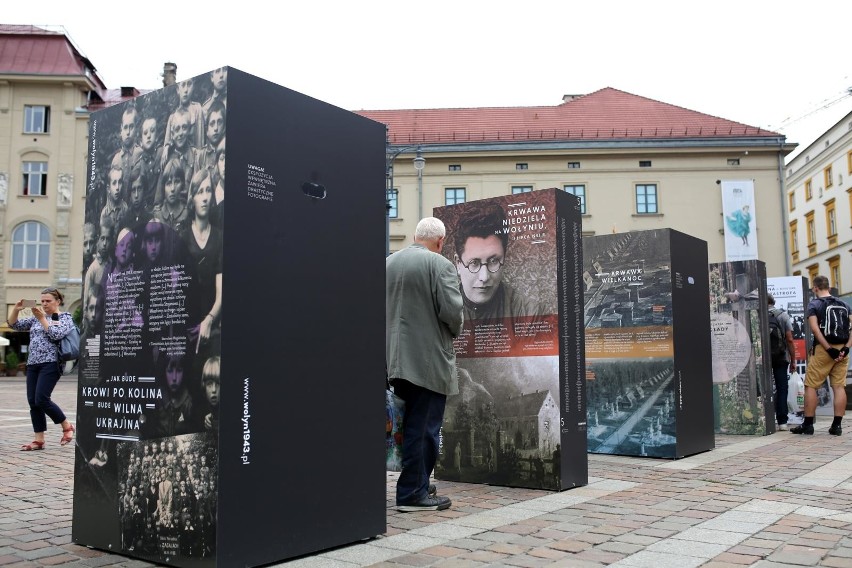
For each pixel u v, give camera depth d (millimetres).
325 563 3873
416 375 5258
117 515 4082
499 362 6531
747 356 10578
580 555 3982
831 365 10125
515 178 41000
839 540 4242
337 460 4277
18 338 42094
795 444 9078
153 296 4023
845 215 50344
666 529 4570
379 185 4773
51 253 42031
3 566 3826
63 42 43375
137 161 4230
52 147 42438
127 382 4102
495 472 6461
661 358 8125
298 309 4121
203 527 3650
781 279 13789
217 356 3678
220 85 3822
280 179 4062
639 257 8352
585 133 42000
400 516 5090
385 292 4770
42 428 8750
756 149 40250
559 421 6121
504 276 6594
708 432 8688
